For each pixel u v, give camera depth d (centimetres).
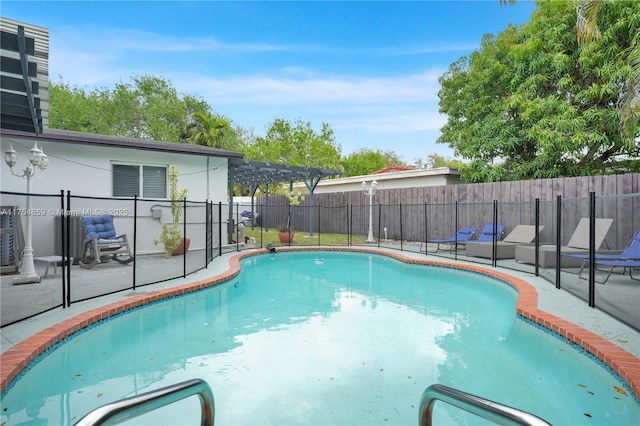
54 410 292
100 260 858
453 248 1241
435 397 127
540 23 1302
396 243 1409
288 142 2958
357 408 297
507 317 548
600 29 1120
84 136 980
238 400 309
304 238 1582
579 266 815
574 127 1164
